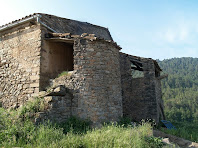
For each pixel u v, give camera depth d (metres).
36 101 5.78
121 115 7.15
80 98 6.32
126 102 10.90
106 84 6.78
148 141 4.85
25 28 7.70
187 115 39.53
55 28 8.54
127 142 4.05
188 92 60.47
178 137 7.60
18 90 7.30
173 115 40.00
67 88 6.45
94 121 6.16
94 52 6.81
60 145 3.73
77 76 6.53
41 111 5.34
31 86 6.95
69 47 8.96
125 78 11.18
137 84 10.71
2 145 3.63
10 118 4.98
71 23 10.23
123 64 11.38
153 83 10.16
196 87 67.25
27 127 4.45
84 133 5.31
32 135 4.16
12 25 7.80
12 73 7.70
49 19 8.20
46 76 7.21
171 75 80.75
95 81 6.57
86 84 6.43
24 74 7.30
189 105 48.22
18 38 7.84
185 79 76.31
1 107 7.45
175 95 61.31
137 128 6.04
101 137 4.24
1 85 7.91
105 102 6.59
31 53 7.28
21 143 3.80
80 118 6.14
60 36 7.20
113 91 6.98
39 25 7.29
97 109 6.34
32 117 5.08
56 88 6.16
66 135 4.64
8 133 4.00
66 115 6.09
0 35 8.49
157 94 11.05
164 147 4.88
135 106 10.51
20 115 5.14
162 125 10.26
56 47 8.05
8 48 8.12
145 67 10.60
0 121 4.74
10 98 7.45
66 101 6.21
